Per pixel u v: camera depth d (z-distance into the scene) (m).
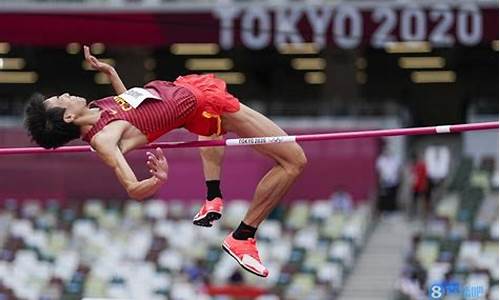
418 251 39.47
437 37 43.22
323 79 58.09
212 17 45.31
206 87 15.95
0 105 50.31
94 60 16.58
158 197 45.53
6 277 40.41
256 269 16.44
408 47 56.09
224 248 16.56
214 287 37.50
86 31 45.22
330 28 44.28
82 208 45.12
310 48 55.03
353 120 48.16
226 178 45.59
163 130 15.68
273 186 16.30
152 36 45.47
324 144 46.69
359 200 45.62
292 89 60.69
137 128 15.49
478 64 58.94
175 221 43.53
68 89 61.53
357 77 54.34
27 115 15.66
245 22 45.06
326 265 39.75
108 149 15.15
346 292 39.47
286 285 38.69
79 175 46.00
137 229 43.22
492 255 38.97
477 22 42.84
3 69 61.12
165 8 45.47
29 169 46.31
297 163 16.23
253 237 16.56
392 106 49.00
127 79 55.44
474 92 59.47
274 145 16.14
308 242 41.19
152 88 15.86
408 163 48.22
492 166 45.81
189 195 45.38
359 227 42.31
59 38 45.12
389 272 40.25
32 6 45.31
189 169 45.44
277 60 59.41
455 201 43.91
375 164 45.88
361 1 44.31
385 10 43.66
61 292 39.44
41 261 41.38
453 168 48.44
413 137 52.97
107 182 45.81
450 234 40.66
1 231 43.59
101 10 45.53
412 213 44.16
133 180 14.95
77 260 41.34
